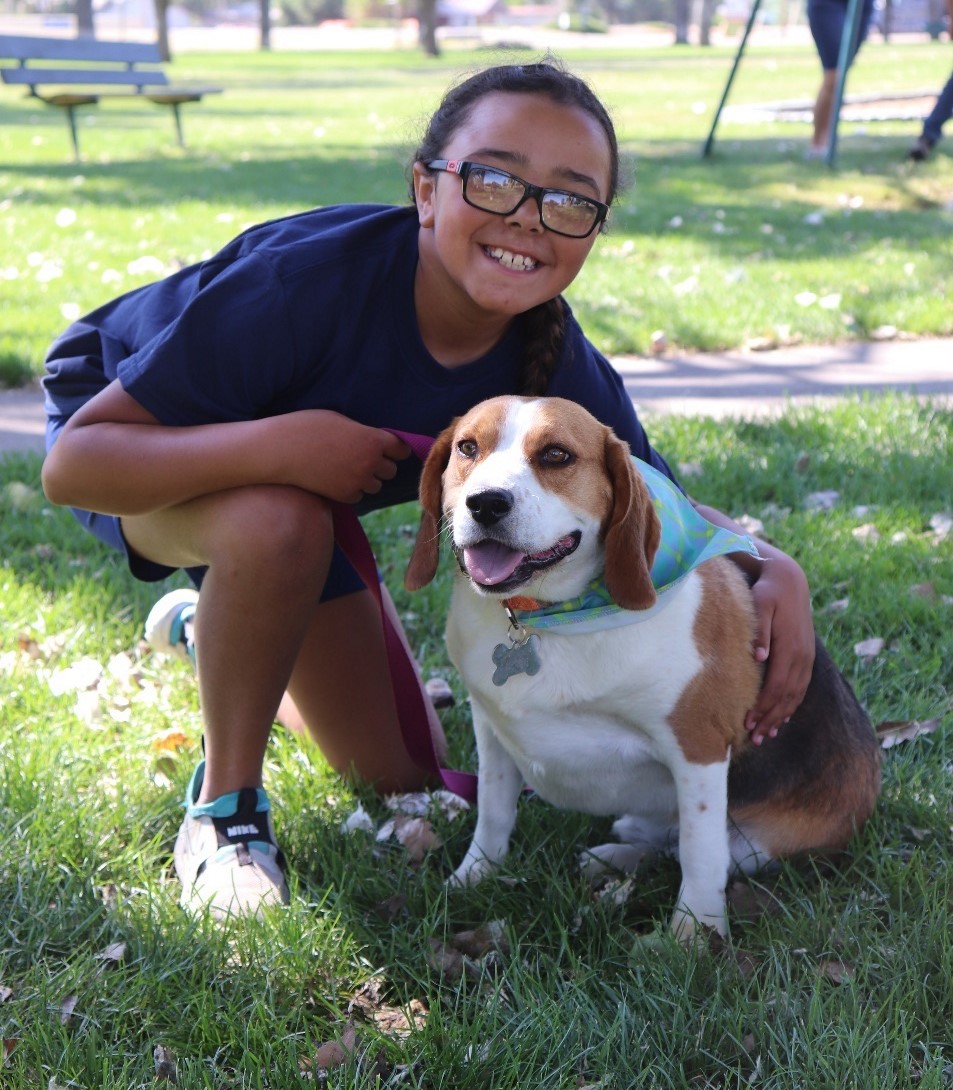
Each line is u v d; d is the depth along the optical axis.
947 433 5.40
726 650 2.62
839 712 2.90
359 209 2.98
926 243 9.46
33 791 3.00
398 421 2.86
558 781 2.78
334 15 103.00
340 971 2.51
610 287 8.11
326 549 2.75
